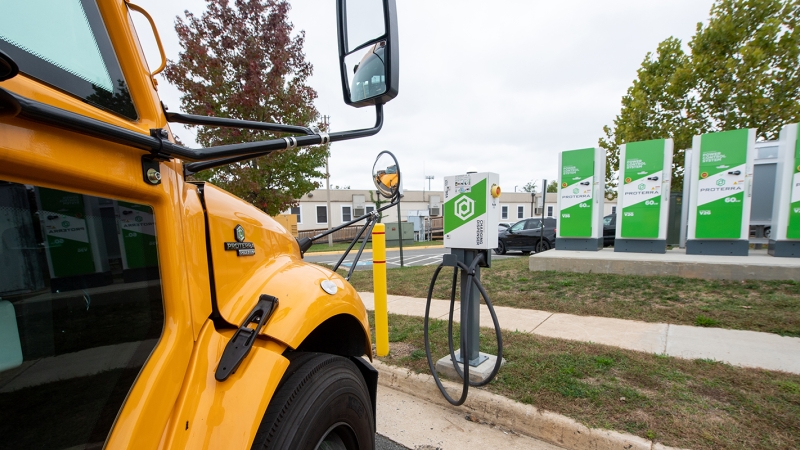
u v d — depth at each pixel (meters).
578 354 3.35
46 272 0.76
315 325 1.35
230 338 1.14
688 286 5.37
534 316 4.68
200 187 1.22
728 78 9.75
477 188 2.92
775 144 9.48
